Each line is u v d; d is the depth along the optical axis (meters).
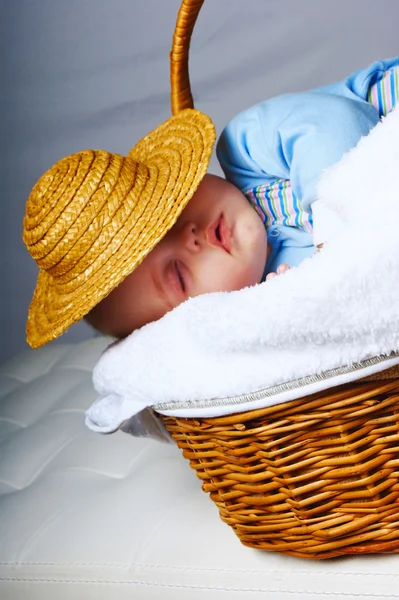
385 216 0.76
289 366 0.80
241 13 2.11
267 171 1.16
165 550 1.04
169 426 0.94
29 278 2.34
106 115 2.26
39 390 1.61
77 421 1.45
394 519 0.85
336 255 0.77
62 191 1.00
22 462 1.40
